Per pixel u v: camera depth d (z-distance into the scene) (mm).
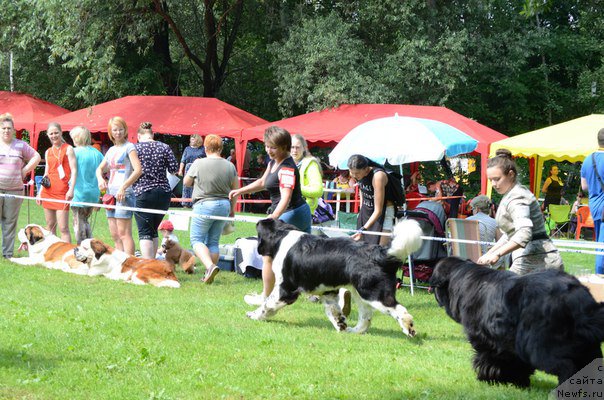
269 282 6945
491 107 29094
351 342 5859
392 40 25156
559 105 28719
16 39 24250
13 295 7297
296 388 4516
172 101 20938
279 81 24203
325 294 6277
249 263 9180
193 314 6758
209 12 25250
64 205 9703
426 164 24953
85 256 8656
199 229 8539
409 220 5676
